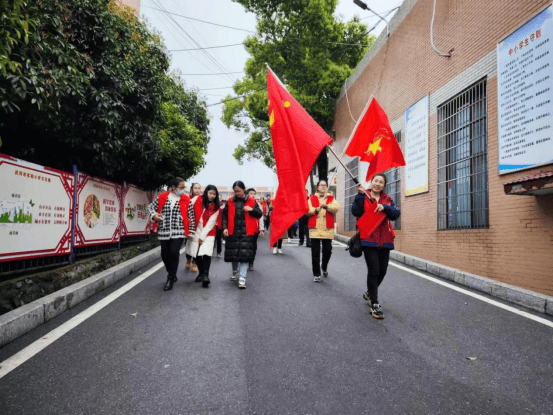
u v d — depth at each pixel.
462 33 7.81
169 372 3.02
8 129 6.12
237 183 5.99
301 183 4.10
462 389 2.79
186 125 12.10
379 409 2.51
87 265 6.04
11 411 2.45
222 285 6.16
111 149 6.88
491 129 6.77
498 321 4.41
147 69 7.85
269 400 2.61
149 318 4.38
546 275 5.43
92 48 6.52
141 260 8.05
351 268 7.89
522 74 5.95
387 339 3.78
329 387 2.80
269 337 3.79
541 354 3.45
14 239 4.46
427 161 9.02
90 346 3.54
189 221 6.11
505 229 6.30
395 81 11.20
